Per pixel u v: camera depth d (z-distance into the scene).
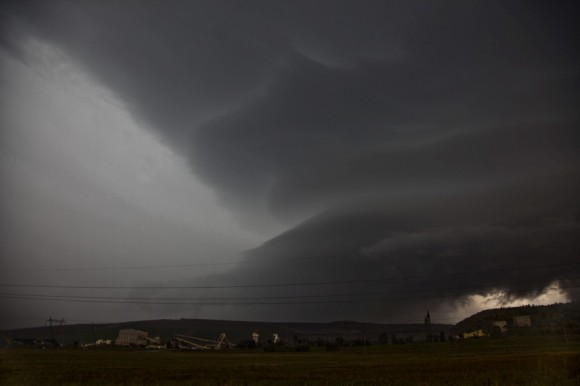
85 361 102.25
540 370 57.91
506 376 53.88
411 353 160.88
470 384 47.97
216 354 172.38
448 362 95.00
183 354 167.50
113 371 72.00
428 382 51.62
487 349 150.62
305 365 97.00
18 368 68.75
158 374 66.81
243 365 97.12
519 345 154.62
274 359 129.62
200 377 62.06
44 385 47.75
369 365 94.38
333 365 96.25
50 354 125.44
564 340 140.75
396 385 50.34
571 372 52.03
